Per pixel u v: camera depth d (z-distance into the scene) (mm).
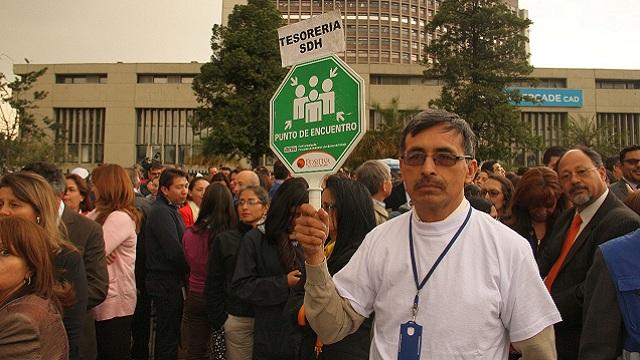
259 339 3469
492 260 1813
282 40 2268
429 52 30328
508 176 7105
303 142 2174
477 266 1813
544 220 3934
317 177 2121
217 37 32125
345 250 2865
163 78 58875
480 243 1849
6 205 2922
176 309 5145
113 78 57875
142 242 5777
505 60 28766
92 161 57719
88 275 3590
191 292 4914
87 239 3625
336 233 2945
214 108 31828
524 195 3920
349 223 2885
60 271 2861
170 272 5129
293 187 3584
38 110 57375
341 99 2066
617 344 2158
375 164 4832
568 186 3299
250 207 4148
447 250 1849
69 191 4789
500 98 28172
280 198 3572
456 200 1904
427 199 1841
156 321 5176
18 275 2330
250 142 30812
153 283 5137
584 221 3299
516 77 29266
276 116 2271
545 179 3908
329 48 2123
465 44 30031
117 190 4480
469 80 28969
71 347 3070
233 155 32531
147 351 5797
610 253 2201
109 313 4309
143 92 57750
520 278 1805
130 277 4469
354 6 81375
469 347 1727
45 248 2402
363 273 2029
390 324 1879
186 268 5145
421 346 1770
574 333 3092
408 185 1917
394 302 1881
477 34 29141
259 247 3631
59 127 47656
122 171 4574
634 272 2117
